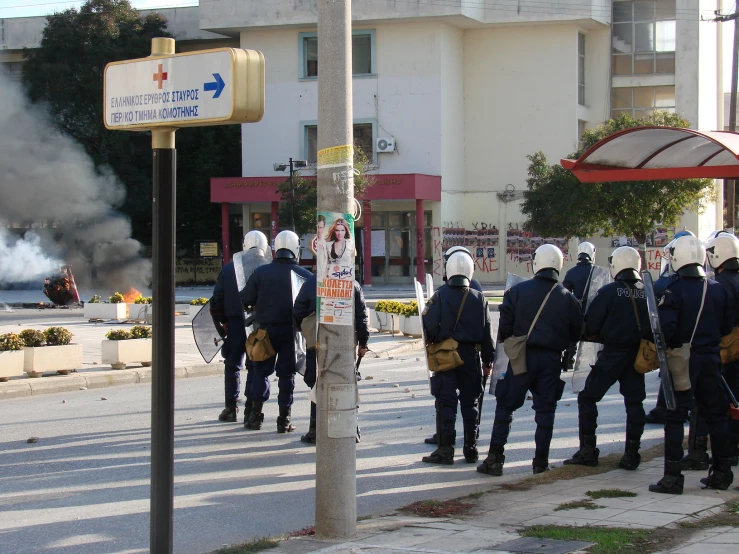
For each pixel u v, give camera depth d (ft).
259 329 33.73
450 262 29.01
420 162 141.90
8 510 23.81
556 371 27.22
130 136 149.59
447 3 136.56
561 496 23.73
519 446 32.17
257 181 138.51
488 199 148.66
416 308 70.79
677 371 23.89
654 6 147.74
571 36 144.77
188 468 28.50
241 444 32.19
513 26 146.20
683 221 144.15
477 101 148.97
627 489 24.52
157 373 16.61
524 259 147.13
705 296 23.90
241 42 146.82
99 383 47.29
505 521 21.21
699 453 27.45
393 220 143.23
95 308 85.71
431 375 29.94
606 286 27.07
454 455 30.17
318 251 19.95
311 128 145.18
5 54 161.27
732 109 104.94
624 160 30.37
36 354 46.21
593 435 27.96
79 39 146.92
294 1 140.87
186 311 86.07
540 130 146.51
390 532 20.25
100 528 22.09
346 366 19.81
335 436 19.75
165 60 16.46
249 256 36.06
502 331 27.66
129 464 29.30
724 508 22.24
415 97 141.59
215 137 156.97
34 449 31.53
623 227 113.70
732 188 116.16
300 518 22.97
